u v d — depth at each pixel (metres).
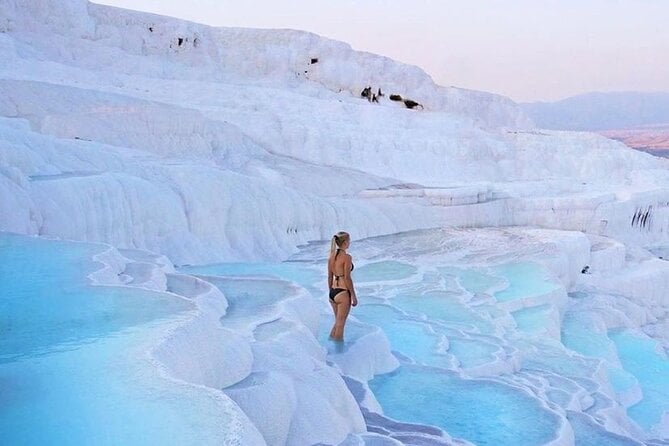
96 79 28.34
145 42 37.53
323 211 19.47
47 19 32.75
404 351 9.44
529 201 25.55
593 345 14.22
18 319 4.75
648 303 20.86
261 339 5.96
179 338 4.39
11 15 31.02
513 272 16.50
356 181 26.23
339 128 31.28
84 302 5.23
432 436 5.90
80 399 3.42
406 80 44.97
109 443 2.98
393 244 19.47
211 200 15.46
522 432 6.70
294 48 42.41
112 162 14.45
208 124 25.33
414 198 24.19
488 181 32.38
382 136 31.83
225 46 41.44
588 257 20.98
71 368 3.81
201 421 3.20
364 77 43.34
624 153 37.56
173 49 38.69
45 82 22.77
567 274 18.31
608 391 10.13
